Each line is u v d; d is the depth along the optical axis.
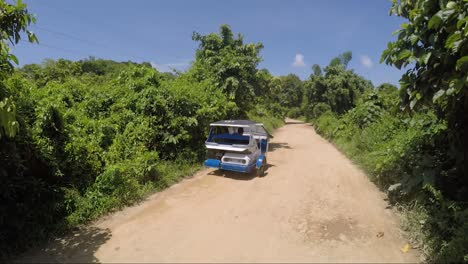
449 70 4.27
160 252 4.33
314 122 31.19
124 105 8.90
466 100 4.40
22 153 4.95
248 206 6.23
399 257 4.19
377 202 6.42
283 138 19.95
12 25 3.99
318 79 35.66
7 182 4.49
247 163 8.19
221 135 9.36
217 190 7.36
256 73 14.59
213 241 4.68
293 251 4.36
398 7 4.97
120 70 11.02
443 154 5.93
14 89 4.52
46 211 4.94
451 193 5.07
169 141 8.79
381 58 5.07
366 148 10.73
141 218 5.59
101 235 4.88
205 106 10.74
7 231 4.32
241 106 14.71
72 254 4.27
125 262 4.07
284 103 57.88
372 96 14.94
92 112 8.45
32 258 4.14
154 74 9.91
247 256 4.21
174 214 5.79
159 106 8.99
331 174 8.92
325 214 5.78
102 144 7.32
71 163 6.01
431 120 6.69
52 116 5.71
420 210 5.05
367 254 4.27
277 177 8.64
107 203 5.81
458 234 3.93
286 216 5.70
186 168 8.88
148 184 7.15
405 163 6.52
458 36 3.56
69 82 8.95
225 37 15.16
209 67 13.98
